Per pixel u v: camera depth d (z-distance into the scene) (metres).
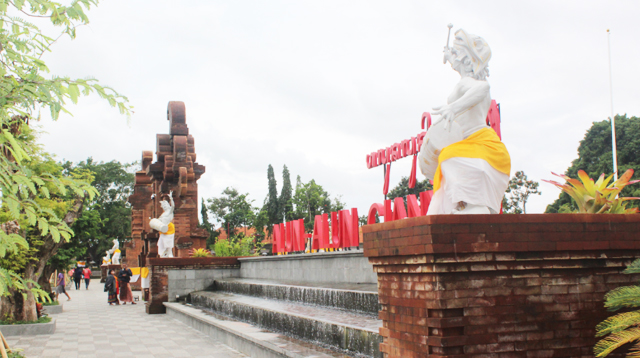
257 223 73.94
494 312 4.74
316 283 14.81
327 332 8.40
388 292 5.48
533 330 4.81
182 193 29.86
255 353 10.01
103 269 57.84
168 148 32.03
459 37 6.67
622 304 4.72
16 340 13.29
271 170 77.75
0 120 4.49
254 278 21.17
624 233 5.11
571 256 4.96
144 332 14.71
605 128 44.16
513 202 41.34
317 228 19.77
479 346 4.65
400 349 5.18
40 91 4.33
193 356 10.80
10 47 4.81
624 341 4.41
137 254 38.28
